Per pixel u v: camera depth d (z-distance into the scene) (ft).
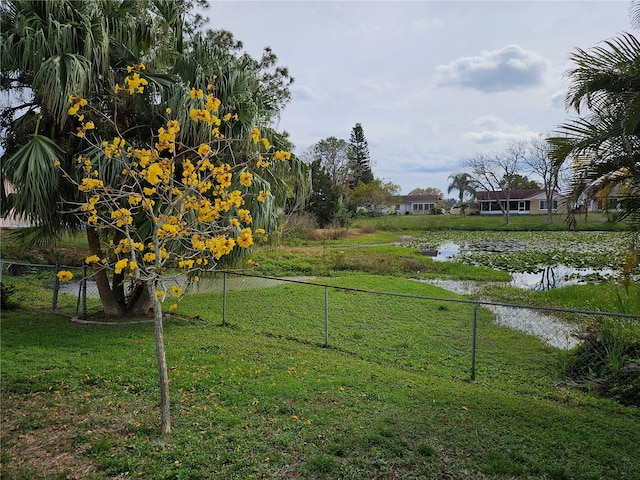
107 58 21.09
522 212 190.08
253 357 19.01
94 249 25.14
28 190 20.31
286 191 28.02
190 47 25.22
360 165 205.05
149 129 22.89
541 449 11.19
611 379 17.10
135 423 12.19
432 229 146.51
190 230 13.00
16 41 20.79
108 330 23.04
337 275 49.08
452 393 15.38
